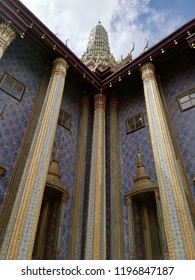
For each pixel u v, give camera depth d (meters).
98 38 19.88
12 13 6.74
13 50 8.04
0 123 6.59
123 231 6.95
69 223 7.11
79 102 10.25
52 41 8.03
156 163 6.34
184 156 6.86
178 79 8.66
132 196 7.35
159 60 8.62
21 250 4.61
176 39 7.89
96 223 6.74
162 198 5.69
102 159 8.18
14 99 7.35
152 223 6.98
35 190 5.49
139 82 10.06
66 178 7.85
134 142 8.61
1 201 5.69
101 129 8.98
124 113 9.84
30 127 7.31
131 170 8.04
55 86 7.74
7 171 6.17
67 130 8.88
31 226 5.01
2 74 7.32
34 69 8.57
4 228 5.23
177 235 5.00
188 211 5.42
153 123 7.14
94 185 7.58
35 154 6.08
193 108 7.55
